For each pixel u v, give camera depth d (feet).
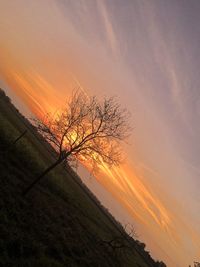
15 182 109.50
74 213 164.14
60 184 200.13
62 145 101.91
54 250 82.53
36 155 198.18
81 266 89.56
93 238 148.56
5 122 196.65
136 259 276.62
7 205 82.17
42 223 93.45
